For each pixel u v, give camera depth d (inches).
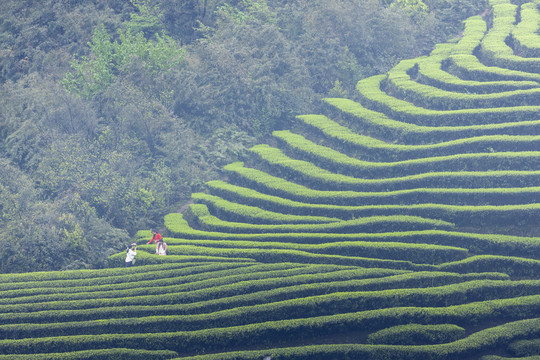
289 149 2637.8
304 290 1633.9
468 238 1873.8
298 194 2231.8
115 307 1604.3
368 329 1535.4
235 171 2487.7
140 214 2298.2
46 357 1418.6
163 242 1948.8
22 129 2593.5
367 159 2450.8
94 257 2007.9
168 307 1594.5
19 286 1772.9
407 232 1935.3
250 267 1782.7
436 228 1973.4
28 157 2551.7
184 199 2452.0
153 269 1840.6
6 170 2299.5
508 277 1717.5
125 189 2316.7
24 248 1964.8
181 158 2539.4
